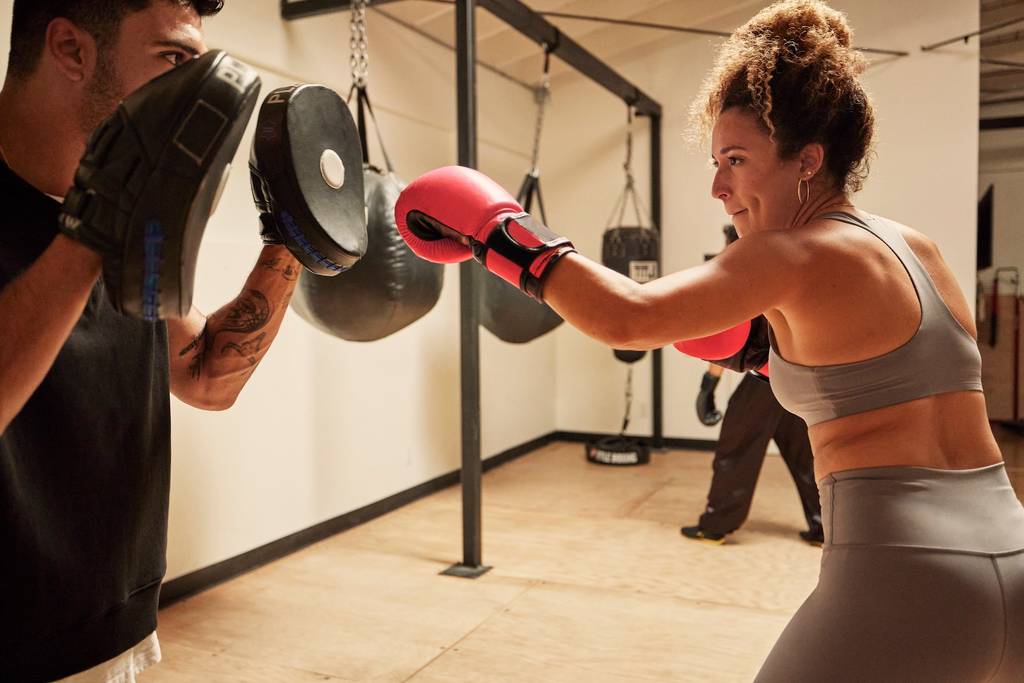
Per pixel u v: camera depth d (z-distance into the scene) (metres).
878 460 0.96
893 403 0.96
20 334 0.72
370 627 2.69
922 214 5.11
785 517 4.07
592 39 5.59
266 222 1.09
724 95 1.08
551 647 2.53
